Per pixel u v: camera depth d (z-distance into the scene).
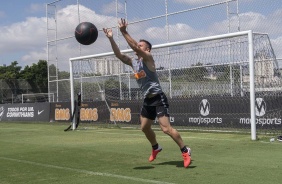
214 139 11.24
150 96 6.61
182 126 15.45
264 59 14.48
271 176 5.98
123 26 6.25
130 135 13.37
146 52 6.46
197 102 14.98
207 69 15.48
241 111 13.59
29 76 58.00
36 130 16.80
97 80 20.09
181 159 7.74
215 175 6.14
